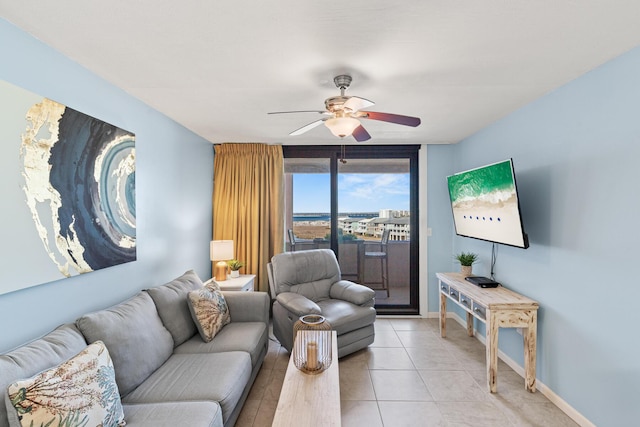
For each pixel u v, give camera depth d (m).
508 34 1.59
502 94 2.41
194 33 1.59
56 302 1.72
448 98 2.50
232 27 1.53
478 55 1.81
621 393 1.79
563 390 2.22
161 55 1.81
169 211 2.98
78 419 1.24
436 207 4.20
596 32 1.57
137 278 2.47
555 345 2.30
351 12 1.41
